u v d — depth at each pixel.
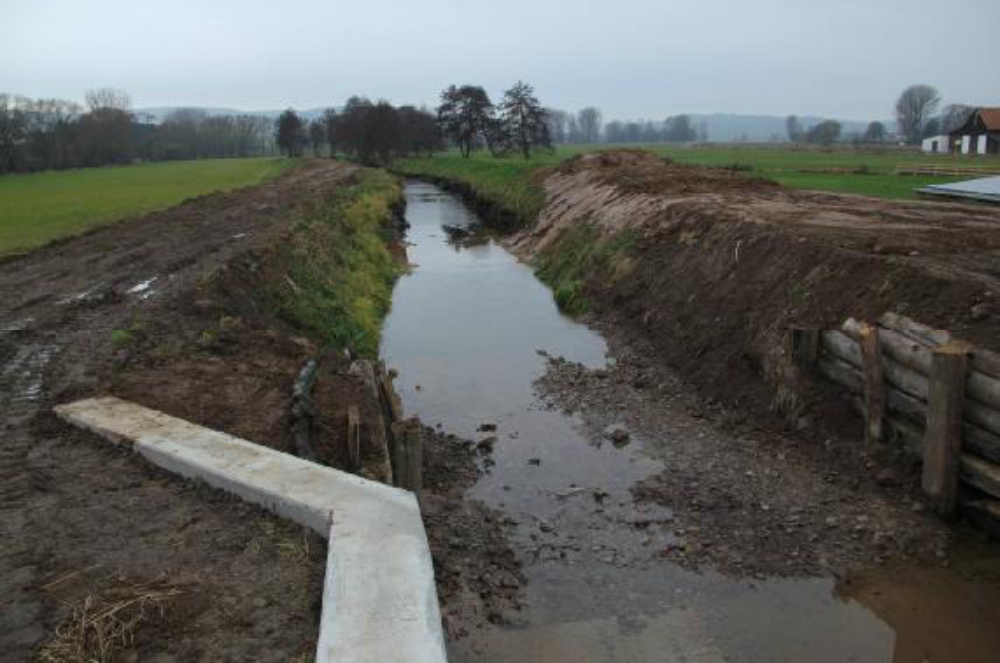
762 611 8.02
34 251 23.16
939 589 8.27
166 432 8.65
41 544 6.61
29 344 12.44
